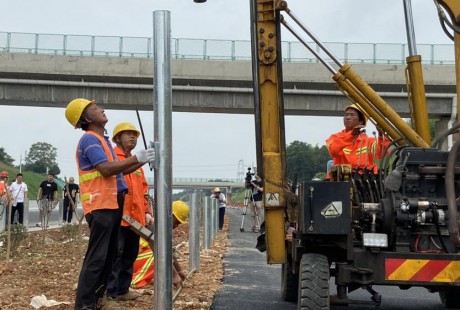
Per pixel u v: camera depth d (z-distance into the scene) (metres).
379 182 6.85
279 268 12.85
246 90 37.59
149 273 9.04
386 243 6.09
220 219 27.11
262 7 6.85
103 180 6.25
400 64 36.66
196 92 38.16
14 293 8.16
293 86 37.59
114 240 6.51
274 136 6.85
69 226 17.83
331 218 6.06
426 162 6.40
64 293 8.29
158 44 4.86
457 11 6.85
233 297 8.95
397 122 7.45
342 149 7.98
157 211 4.85
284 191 6.74
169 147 4.88
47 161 121.75
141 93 38.31
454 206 5.84
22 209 22.62
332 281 10.94
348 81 7.69
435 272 6.05
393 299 9.23
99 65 37.44
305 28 7.50
